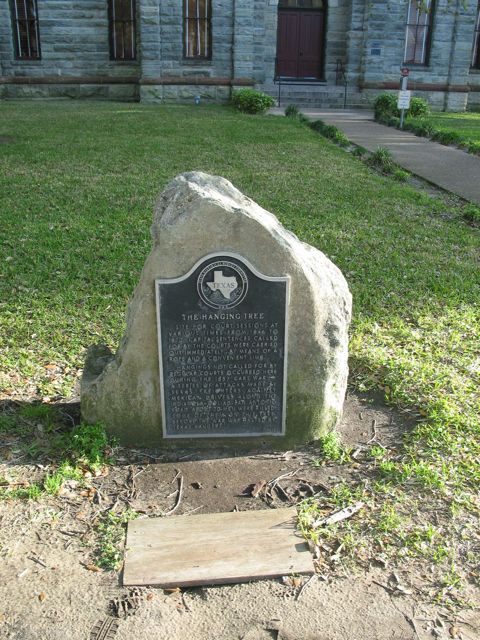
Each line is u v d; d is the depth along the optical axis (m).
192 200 2.14
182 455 2.35
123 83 14.71
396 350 3.05
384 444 2.39
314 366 2.30
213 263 2.15
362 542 1.91
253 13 13.79
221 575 1.80
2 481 2.12
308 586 1.78
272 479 2.21
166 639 1.62
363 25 14.40
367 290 3.78
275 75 15.20
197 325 2.22
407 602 1.73
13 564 1.82
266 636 1.64
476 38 15.24
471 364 2.89
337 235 4.73
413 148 8.98
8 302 3.53
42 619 1.67
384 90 14.62
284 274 2.18
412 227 5.01
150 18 13.56
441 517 2.00
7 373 2.84
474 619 1.68
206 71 14.07
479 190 6.44
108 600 1.73
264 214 2.30
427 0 14.31
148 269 2.16
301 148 8.23
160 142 8.22
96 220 4.90
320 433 2.40
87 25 14.30
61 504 2.05
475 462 2.23
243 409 2.34
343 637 1.63
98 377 2.34
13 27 14.30
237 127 9.81
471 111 15.35
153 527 1.96
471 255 4.45
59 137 8.45
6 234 4.54
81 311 3.44
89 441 2.29
